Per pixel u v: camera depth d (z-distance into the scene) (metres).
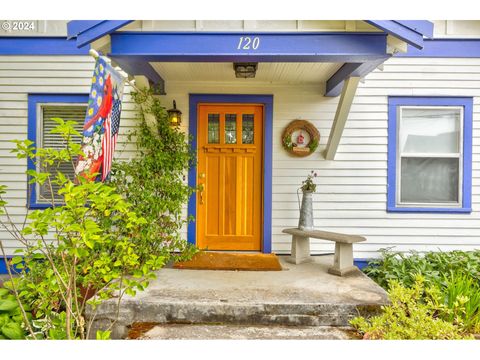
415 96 5.46
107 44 3.75
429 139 5.54
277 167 5.50
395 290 2.96
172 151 5.18
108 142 3.52
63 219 2.15
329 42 3.59
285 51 3.60
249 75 4.57
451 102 5.45
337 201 5.50
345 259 4.49
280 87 5.46
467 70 5.46
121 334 3.47
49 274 2.51
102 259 2.63
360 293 3.76
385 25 3.40
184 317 3.50
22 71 5.43
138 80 4.59
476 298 3.55
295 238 5.00
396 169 5.50
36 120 5.44
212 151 5.54
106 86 3.43
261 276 4.35
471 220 5.49
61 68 5.44
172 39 3.61
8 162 5.44
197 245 5.51
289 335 3.26
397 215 5.51
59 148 5.54
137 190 4.45
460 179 5.48
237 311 3.48
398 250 5.51
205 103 5.46
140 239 4.24
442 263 4.96
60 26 5.42
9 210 5.44
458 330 2.83
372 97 5.48
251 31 3.59
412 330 2.71
